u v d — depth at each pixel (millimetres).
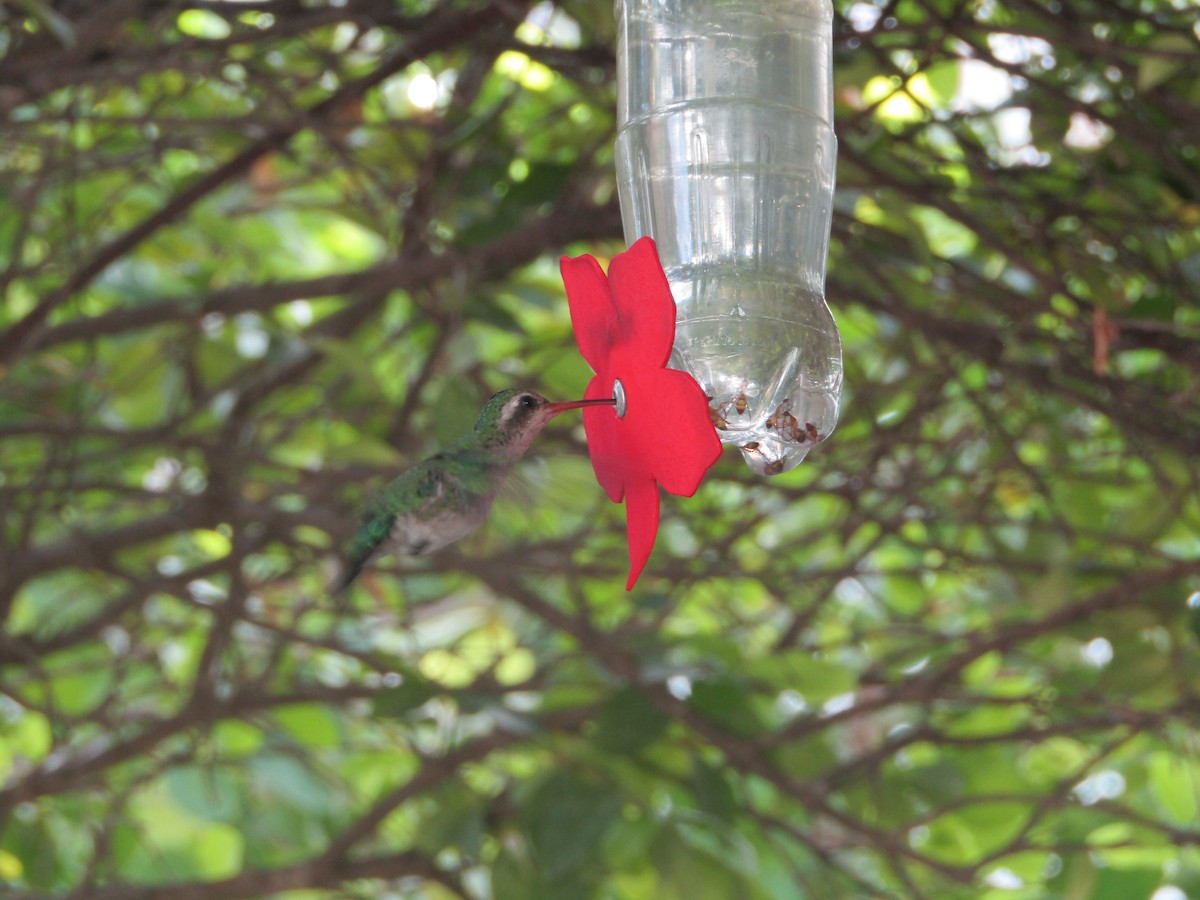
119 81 4195
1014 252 4180
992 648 4652
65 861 6547
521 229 4465
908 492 4582
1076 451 5078
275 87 4234
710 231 2793
